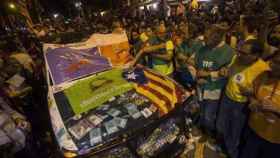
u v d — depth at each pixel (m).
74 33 4.09
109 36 3.72
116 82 2.79
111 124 2.17
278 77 2.03
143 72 3.03
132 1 24.64
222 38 2.94
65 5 32.56
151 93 2.55
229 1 14.99
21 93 3.85
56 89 2.82
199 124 3.66
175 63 4.18
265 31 3.45
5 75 4.11
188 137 2.86
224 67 2.88
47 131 3.85
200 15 11.22
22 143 2.59
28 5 20.94
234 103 2.67
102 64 3.27
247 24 3.64
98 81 2.84
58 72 3.03
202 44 3.54
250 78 2.42
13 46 6.47
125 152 2.15
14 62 4.77
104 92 2.61
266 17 4.78
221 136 3.22
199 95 3.25
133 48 4.61
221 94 3.00
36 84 4.92
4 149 2.39
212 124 3.29
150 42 4.17
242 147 2.73
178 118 2.54
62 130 2.17
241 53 2.55
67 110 2.41
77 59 3.24
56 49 3.33
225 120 2.88
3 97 3.11
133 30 6.57
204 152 3.14
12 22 15.95
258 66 2.38
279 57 2.04
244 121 2.62
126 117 2.24
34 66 5.40
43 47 3.41
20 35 9.70
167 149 2.45
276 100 2.03
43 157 3.30
